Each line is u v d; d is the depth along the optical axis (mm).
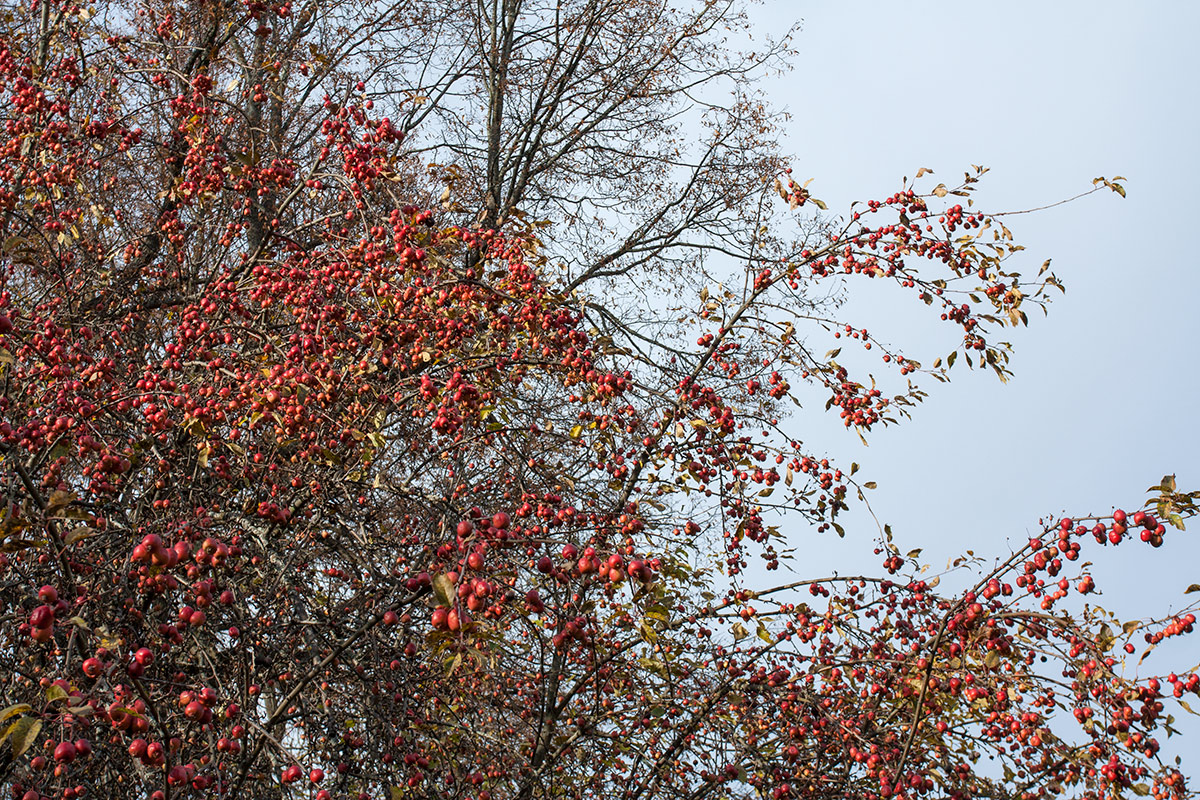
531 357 6180
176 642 4457
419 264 5574
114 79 8328
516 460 6605
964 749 6379
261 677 5363
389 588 5371
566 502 6328
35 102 6719
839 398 6227
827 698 5785
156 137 8695
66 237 6391
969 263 6273
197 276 7430
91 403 4734
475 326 6078
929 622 5586
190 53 9758
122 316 7148
